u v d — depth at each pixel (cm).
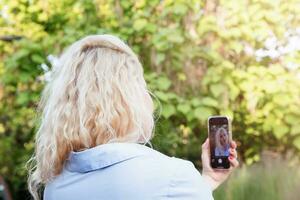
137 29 381
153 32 384
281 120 367
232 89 368
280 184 341
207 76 368
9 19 438
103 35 132
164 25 394
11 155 515
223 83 369
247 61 388
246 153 401
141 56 396
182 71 384
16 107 464
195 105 364
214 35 381
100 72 124
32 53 398
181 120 399
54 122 124
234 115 392
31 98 406
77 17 417
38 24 428
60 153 123
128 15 404
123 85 123
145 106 125
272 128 367
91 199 117
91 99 122
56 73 130
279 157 371
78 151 123
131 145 120
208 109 364
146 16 389
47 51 404
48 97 131
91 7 409
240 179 344
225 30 377
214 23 374
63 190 122
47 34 426
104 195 116
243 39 385
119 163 118
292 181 341
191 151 441
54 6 424
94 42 130
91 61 126
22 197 534
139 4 398
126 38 386
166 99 359
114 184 116
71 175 123
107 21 404
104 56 127
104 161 118
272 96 369
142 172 116
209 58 372
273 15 373
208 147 167
